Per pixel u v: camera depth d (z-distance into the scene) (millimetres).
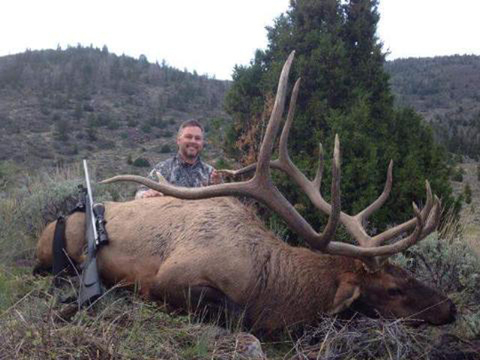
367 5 5164
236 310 2447
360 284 2451
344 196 4195
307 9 5203
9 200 4473
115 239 2713
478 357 2299
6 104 36812
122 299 2432
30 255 3656
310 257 2584
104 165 18922
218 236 2537
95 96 42719
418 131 4855
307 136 4762
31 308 2236
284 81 2410
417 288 2443
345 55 5027
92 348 1897
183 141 3682
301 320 2490
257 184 2488
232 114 5355
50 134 28797
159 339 2102
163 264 2545
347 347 2256
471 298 2809
